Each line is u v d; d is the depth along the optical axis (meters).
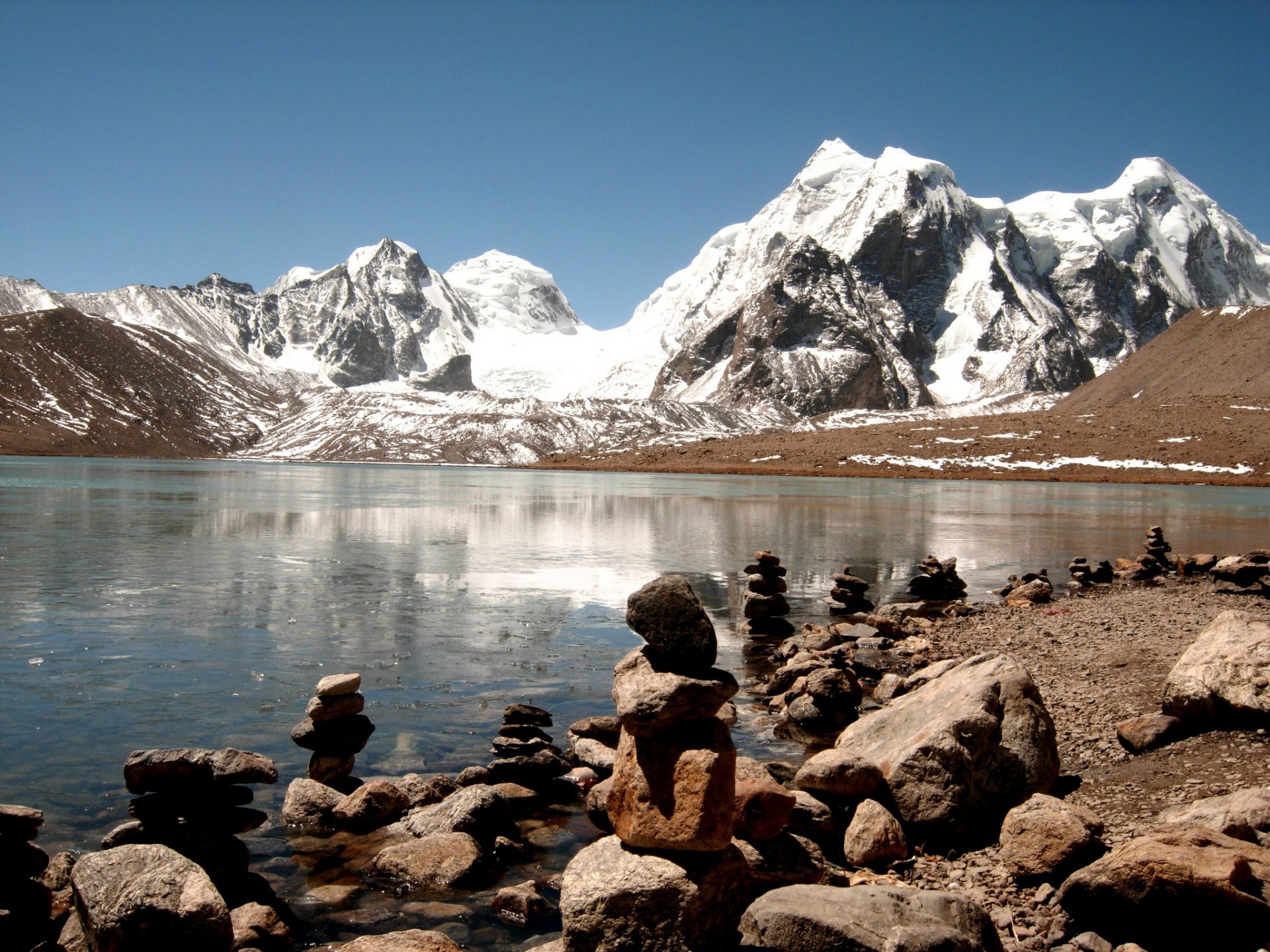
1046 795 8.41
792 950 6.29
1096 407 150.88
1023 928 6.84
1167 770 9.31
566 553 31.30
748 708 13.38
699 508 56.81
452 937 6.99
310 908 7.40
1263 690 9.84
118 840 7.93
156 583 23.30
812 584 25.52
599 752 10.47
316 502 58.91
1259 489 93.31
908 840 8.51
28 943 6.70
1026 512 57.44
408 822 8.84
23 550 30.00
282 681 13.87
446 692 13.45
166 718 11.94
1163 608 19.47
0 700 12.66
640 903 6.27
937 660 15.73
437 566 27.53
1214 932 6.22
